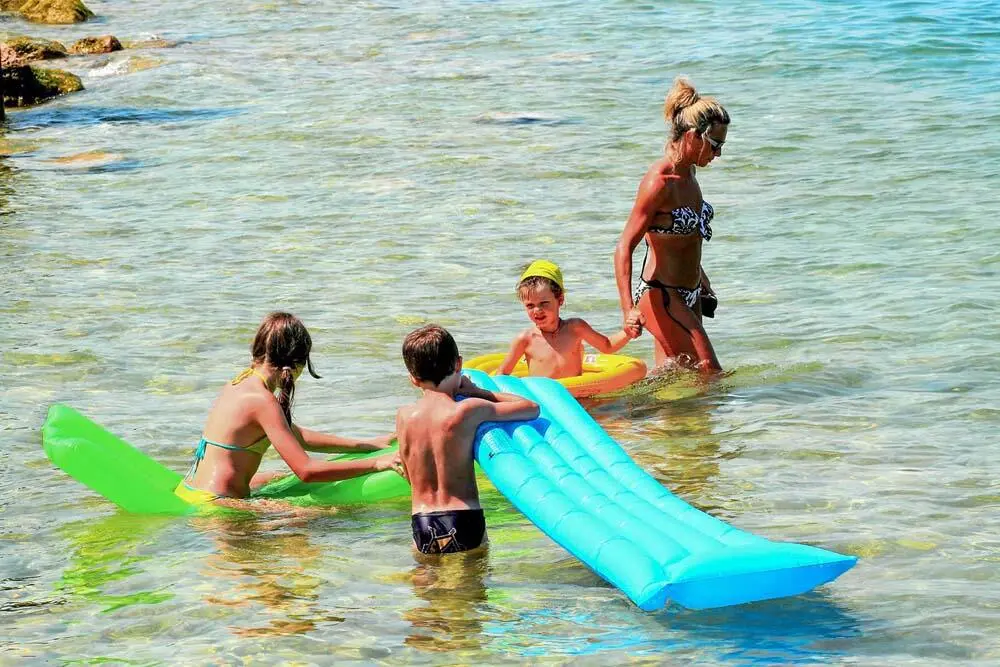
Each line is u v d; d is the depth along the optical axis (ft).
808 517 47.80
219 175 130.31
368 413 64.03
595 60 192.54
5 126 162.61
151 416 63.72
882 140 132.98
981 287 82.48
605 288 88.63
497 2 259.19
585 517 42.96
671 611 39.86
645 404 64.85
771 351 72.79
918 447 55.83
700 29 212.84
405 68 193.77
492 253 98.43
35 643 38.27
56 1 262.67
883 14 213.66
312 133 149.48
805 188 115.75
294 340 53.16
